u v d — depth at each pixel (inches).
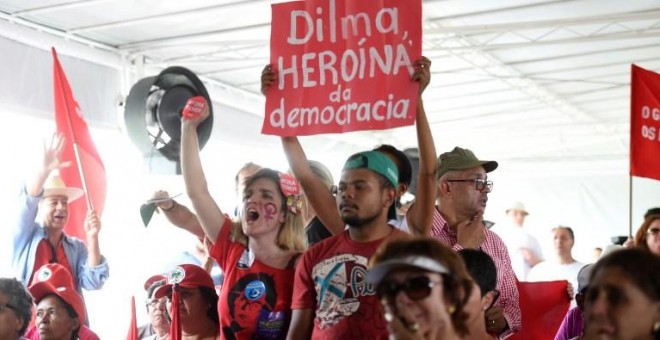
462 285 83.4
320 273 124.0
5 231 286.0
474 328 98.5
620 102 483.5
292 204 141.2
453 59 386.3
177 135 209.2
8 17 289.3
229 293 139.2
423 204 134.6
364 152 126.6
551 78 426.0
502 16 329.4
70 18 299.0
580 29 347.6
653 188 577.0
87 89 319.9
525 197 609.3
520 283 178.5
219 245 147.0
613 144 574.9
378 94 141.1
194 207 150.9
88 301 340.2
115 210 334.0
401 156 138.0
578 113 506.0
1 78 283.9
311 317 126.5
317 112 145.5
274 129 147.8
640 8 318.7
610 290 85.8
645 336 85.3
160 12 301.4
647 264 86.0
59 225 226.7
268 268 138.3
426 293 80.4
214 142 400.2
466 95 457.4
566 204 598.2
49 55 303.1
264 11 308.2
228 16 312.3
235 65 369.4
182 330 163.0
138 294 335.9
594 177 593.3
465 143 589.6
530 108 490.6
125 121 212.1
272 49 149.6
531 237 402.0
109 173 331.6
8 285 164.1
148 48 336.5
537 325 176.4
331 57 145.3
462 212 160.6
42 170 225.8
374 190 123.5
